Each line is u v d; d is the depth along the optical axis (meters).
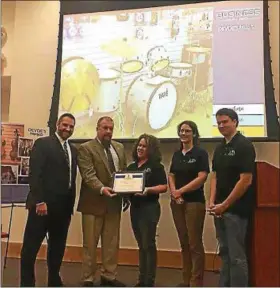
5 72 5.90
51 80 5.70
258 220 3.33
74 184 3.80
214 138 4.80
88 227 3.80
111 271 3.82
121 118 5.26
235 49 4.92
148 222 3.63
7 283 3.79
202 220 3.71
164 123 5.08
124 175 3.70
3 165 4.43
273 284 3.27
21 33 5.87
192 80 5.05
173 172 3.84
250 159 3.10
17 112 5.77
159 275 4.37
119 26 5.44
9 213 5.51
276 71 4.82
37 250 3.59
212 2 5.09
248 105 4.77
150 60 5.26
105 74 5.41
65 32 5.62
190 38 5.13
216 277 4.29
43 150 3.61
